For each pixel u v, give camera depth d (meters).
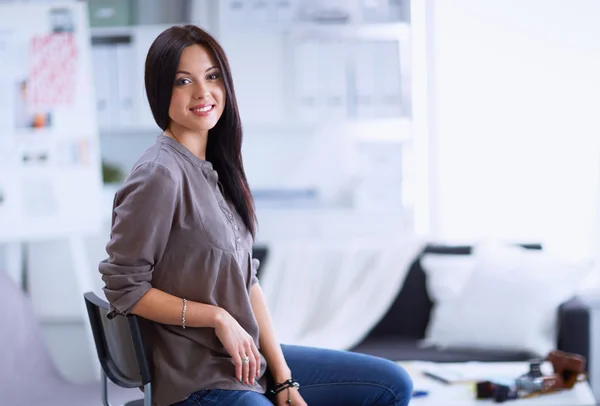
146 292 1.69
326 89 3.85
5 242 3.66
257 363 1.75
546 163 3.81
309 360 1.98
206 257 1.74
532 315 3.13
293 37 3.85
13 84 3.52
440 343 3.28
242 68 3.89
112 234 1.70
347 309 3.47
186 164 1.79
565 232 3.78
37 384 2.87
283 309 3.52
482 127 3.87
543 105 3.80
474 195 3.89
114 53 3.84
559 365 2.60
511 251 3.33
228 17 3.85
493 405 2.40
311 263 3.58
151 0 3.94
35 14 3.55
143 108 3.83
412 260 3.53
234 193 1.94
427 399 2.46
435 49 3.87
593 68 3.72
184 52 1.79
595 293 3.54
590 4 3.71
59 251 3.70
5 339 2.90
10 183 3.51
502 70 3.84
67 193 3.55
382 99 3.86
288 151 3.99
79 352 3.76
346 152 3.94
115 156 4.05
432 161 3.91
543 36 3.77
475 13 3.83
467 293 3.27
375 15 3.84
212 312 1.71
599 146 3.71
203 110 1.81
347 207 3.95
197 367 1.73
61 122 3.55
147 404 1.72
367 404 1.94
